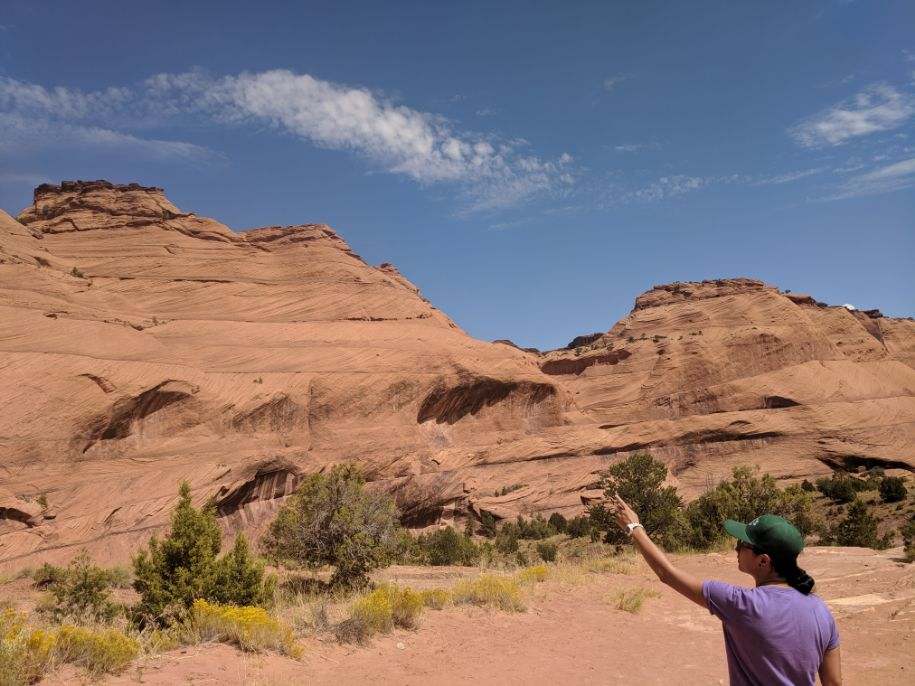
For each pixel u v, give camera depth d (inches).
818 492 2896.2
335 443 2773.1
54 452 1923.0
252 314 3503.9
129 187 3966.5
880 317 5826.8
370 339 3464.6
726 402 3983.8
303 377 2842.0
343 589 656.4
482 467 3115.2
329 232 4468.5
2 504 1590.8
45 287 2669.8
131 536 1721.2
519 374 3533.5
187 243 3796.8
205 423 2369.6
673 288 5620.1
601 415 4183.1
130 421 2164.1
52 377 2052.2
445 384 3225.9
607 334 5393.7
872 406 4042.8
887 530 2017.7
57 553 1553.9
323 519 731.4
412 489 2819.9
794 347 4414.4
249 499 2156.7
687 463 3543.3
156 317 3112.7
